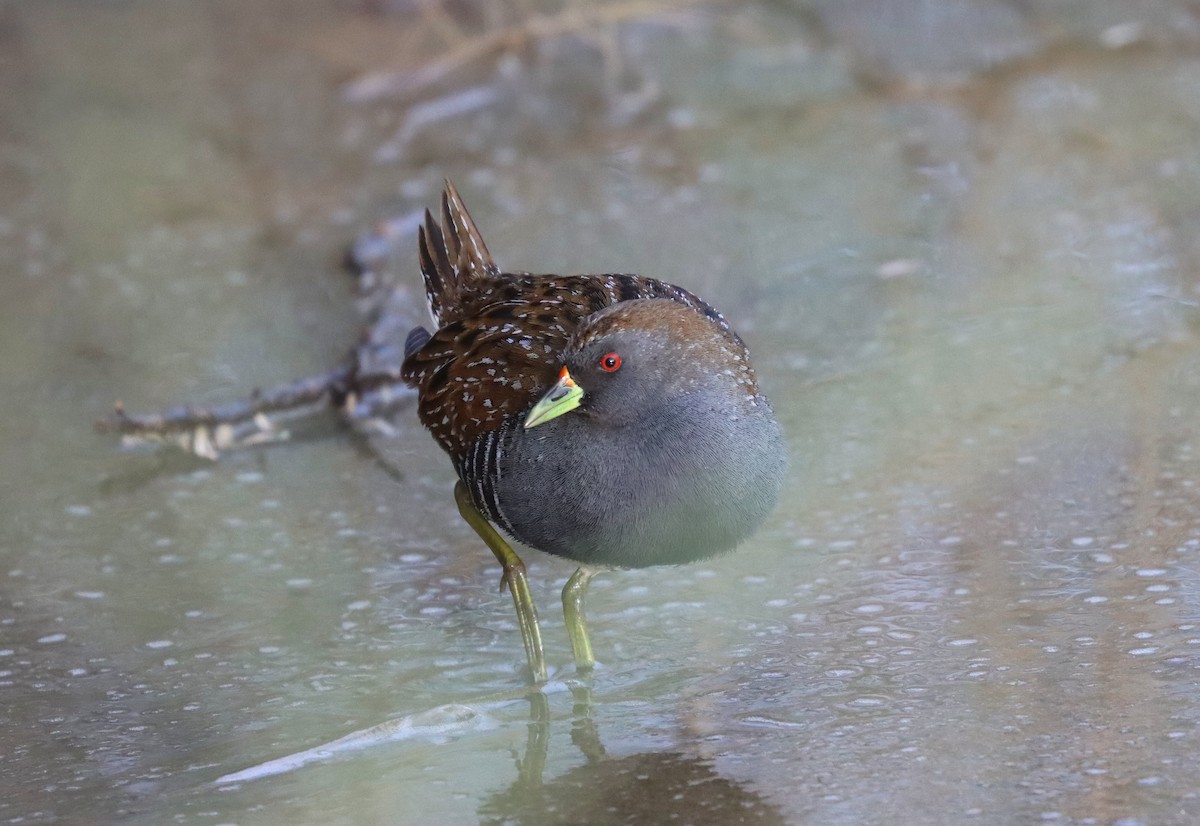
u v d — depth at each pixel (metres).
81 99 17.16
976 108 15.88
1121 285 12.38
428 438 11.41
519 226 14.27
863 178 14.67
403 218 14.39
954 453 10.30
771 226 13.93
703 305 9.01
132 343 12.82
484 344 8.68
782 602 8.83
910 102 16.11
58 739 8.02
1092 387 10.93
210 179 15.59
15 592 9.59
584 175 15.16
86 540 10.19
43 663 8.77
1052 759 6.96
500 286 9.32
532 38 17.52
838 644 8.29
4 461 11.22
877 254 13.31
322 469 11.05
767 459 8.11
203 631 9.07
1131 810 6.51
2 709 8.33
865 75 16.75
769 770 7.16
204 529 10.30
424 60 17.55
